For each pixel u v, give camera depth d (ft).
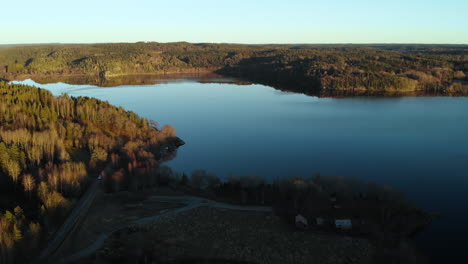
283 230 343.67
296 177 437.58
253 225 351.87
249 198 404.77
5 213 327.88
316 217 362.12
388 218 360.07
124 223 350.23
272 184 442.91
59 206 348.59
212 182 435.12
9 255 277.03
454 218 371.56
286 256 305.53
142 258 296.10
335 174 492.13
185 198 407.85
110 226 344.28
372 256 305.53
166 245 317.01
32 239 296.92
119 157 485.56
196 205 391.04
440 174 491.72
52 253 300.20
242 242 324.19
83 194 409.69
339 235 335.06
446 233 343.26
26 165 422.00
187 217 365.20
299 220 347.97
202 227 347.36
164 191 424.87
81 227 340.80
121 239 322.14
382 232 339.57
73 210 372.38
